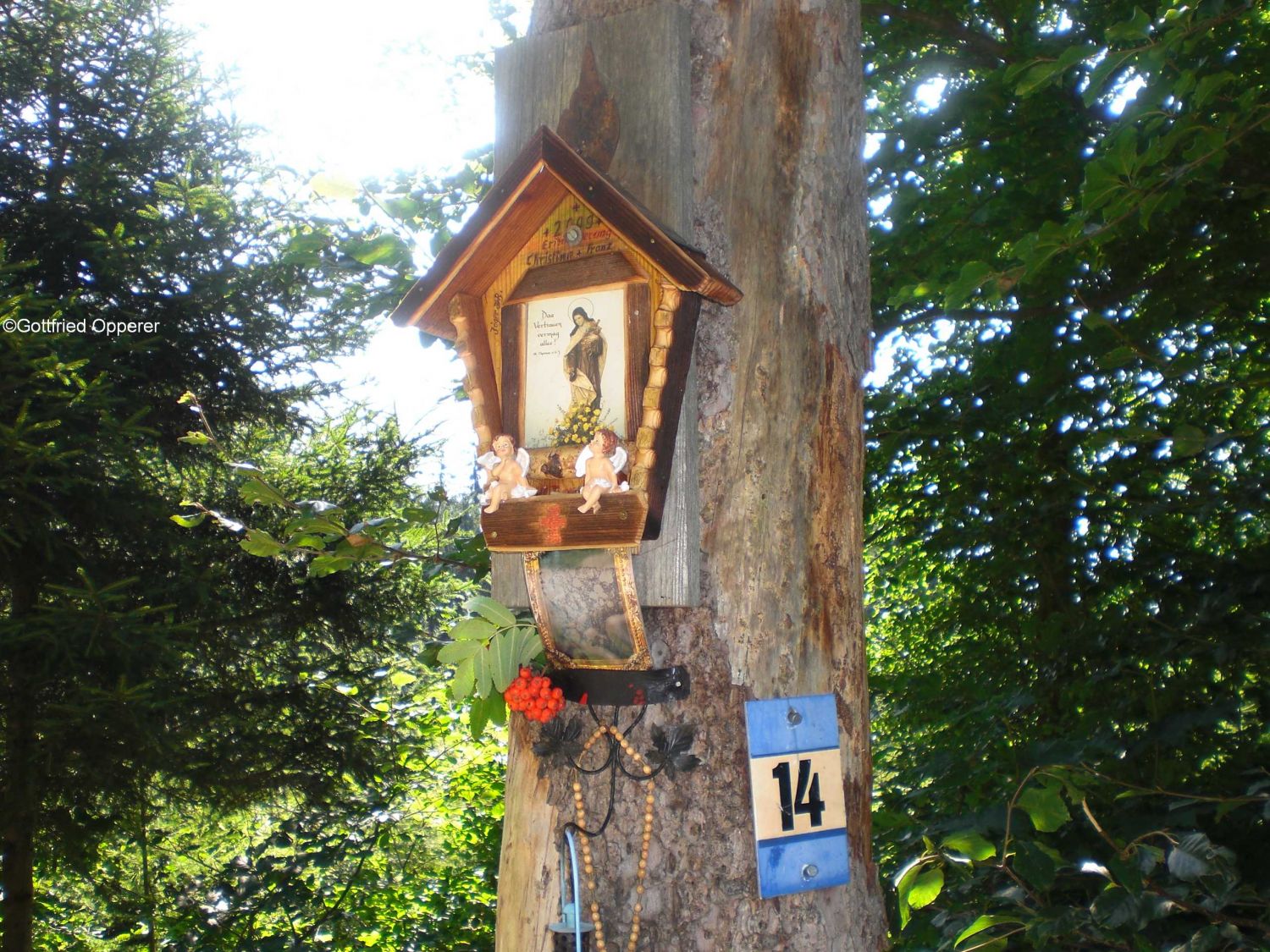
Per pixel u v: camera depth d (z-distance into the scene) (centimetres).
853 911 222
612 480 198
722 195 223
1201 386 468
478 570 330
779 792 212
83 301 740
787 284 223
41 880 812
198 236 754
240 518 796
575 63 224
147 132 798
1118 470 486
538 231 216
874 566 734
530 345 217
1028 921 267
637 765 213
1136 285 509
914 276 530
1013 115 530
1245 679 377
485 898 653
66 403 660
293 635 802
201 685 754
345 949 624
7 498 651
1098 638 408
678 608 216
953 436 543
